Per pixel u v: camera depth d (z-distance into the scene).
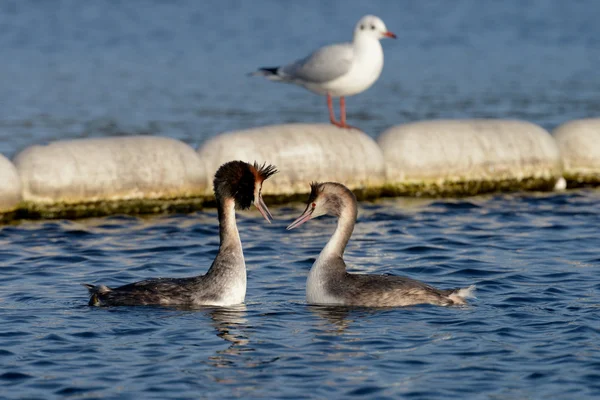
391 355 10.27
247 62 44.72
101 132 28.09
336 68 20.22
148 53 47.97
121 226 17.36
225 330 11.17
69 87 37.12
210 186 19.05
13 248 15.60
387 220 17.95
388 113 31.62
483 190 20.61
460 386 9.41
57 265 14.57
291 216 18.22
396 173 20.20
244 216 18.30
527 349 10.40
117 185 18.23
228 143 19.25
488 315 11.65
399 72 41.88
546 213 18.52
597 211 18.67
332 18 60.97
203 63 44.47
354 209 12.84
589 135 21.41
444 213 18.59
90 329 11.16
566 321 11.35
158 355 10.33
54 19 58.94
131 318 11.59
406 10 64.38
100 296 12.24
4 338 10.84
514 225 17.45
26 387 9.43
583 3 65.69
